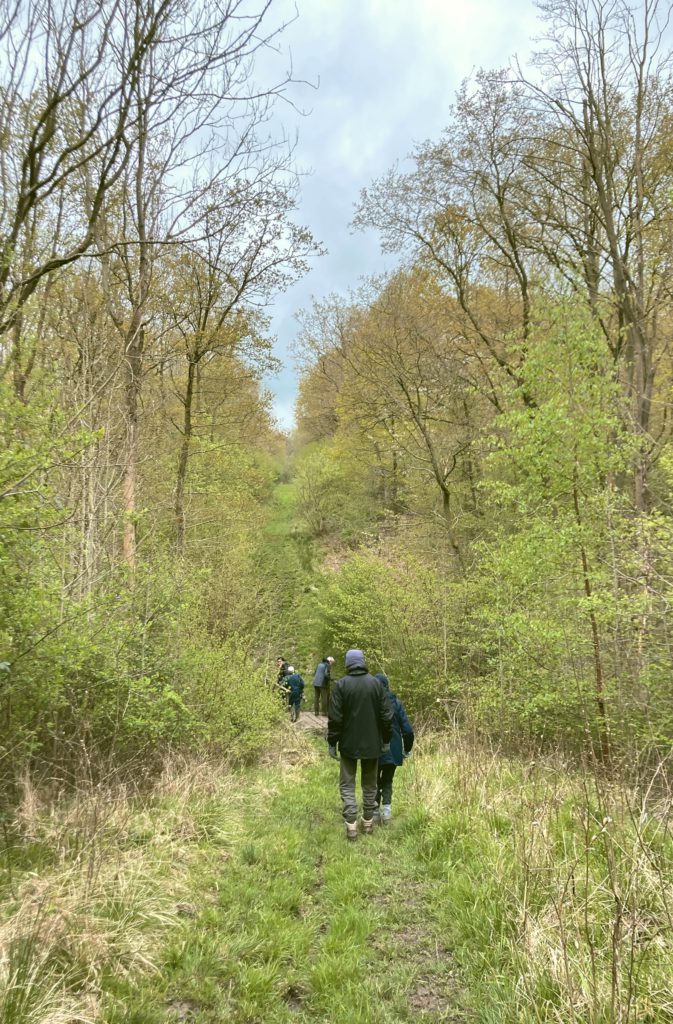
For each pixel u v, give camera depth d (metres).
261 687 8.43
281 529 31.22
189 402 11.95
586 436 6.61
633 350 10.75
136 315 8.44
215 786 5.64
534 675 6.96
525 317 12.65
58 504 5.27
